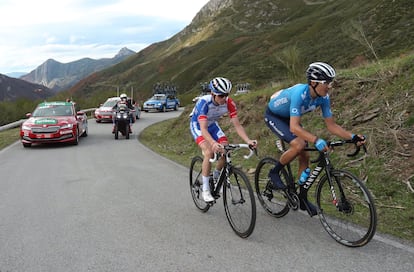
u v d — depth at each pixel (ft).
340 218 14.06
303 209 14.14
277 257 11.68
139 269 11.12
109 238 13.61
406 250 11.83
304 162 14.62
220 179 14.96
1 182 23.50
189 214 16.35
